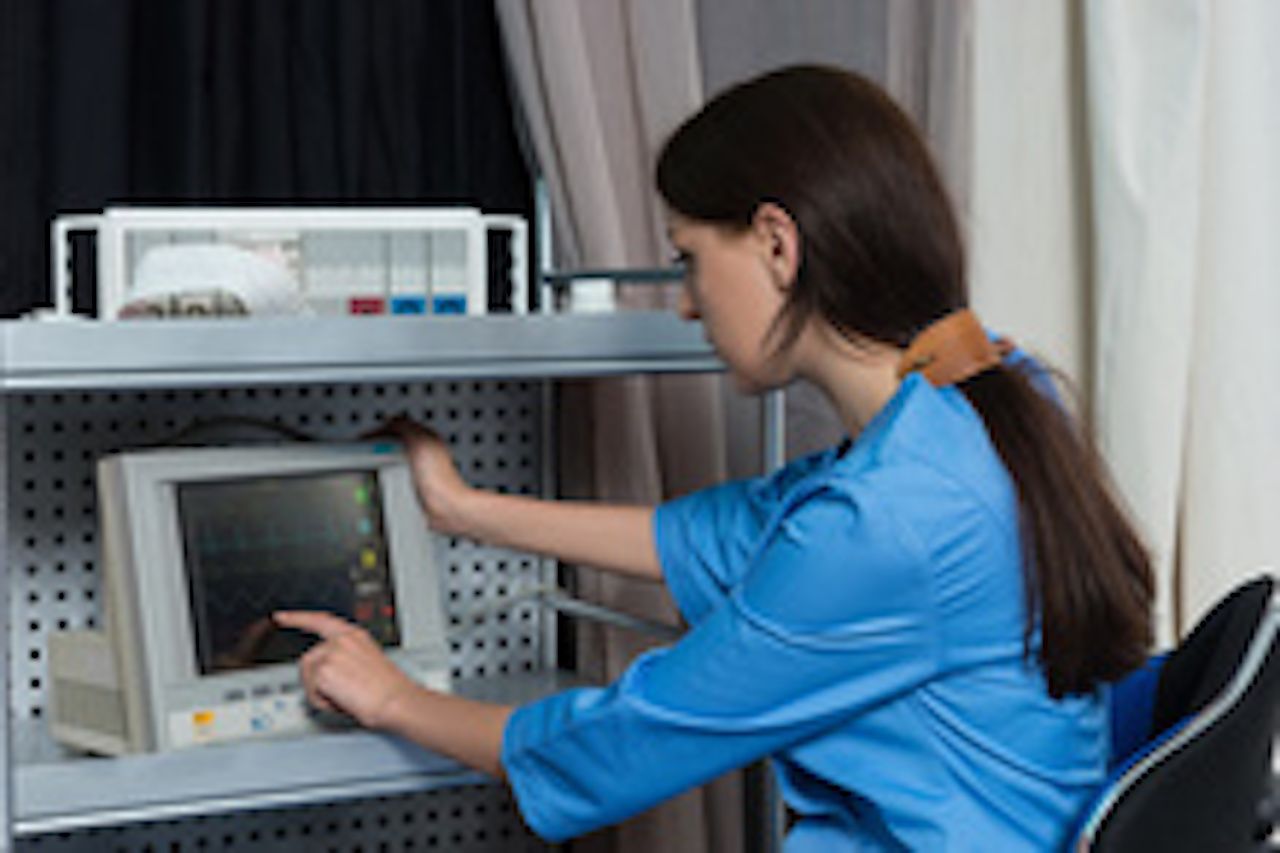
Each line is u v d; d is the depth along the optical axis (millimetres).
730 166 1142
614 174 1687
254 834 1696
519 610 1808
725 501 1411
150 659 1269
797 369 1194
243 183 1648
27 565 1575
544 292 1728
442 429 1750
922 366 1136
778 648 1074
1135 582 1130
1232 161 1834
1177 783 965
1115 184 1739
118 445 1605
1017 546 1082
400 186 1699
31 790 1211
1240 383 1844
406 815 1767
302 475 1383
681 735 1111
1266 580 1153
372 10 1677
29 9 1561
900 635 1066
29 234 1573
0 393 1181
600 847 1767
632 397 1659
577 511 1441
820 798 1164
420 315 1311
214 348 1231
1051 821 1105
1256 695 992
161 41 1614
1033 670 1102
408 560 1438
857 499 1053
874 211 1107
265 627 1340
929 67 1773
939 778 1094
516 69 1638
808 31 1774
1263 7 1854
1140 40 1751
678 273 1448
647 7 1659
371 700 1264
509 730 1192
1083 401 1819
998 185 1790
